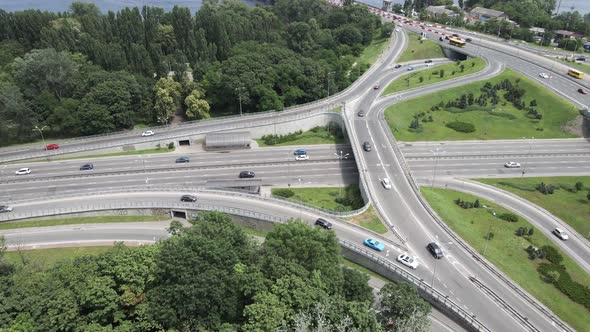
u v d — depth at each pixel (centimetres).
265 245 6812
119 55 17025
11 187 11688
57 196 10769
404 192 10550
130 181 12000
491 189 11525
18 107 13738
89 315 5431
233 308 5822
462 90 16700
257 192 11300
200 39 19300
